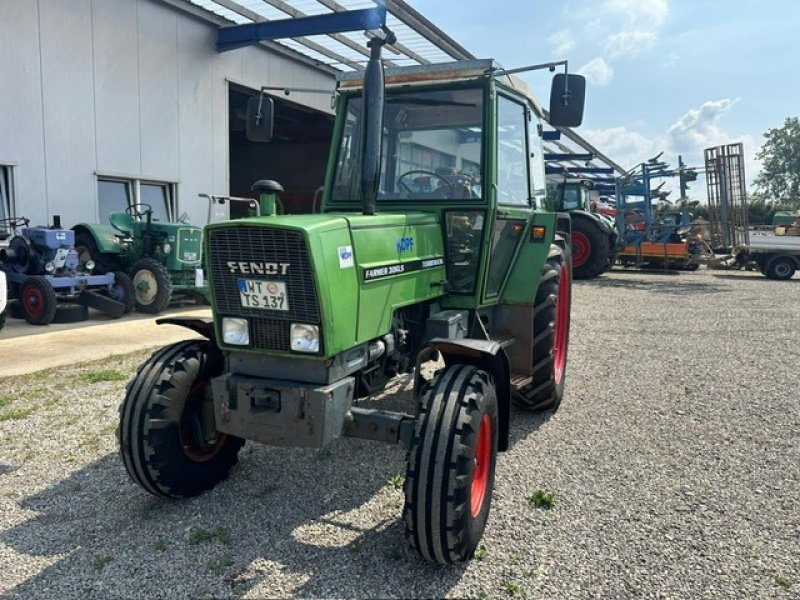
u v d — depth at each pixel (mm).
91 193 10102
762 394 5469
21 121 9102
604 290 13562
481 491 2963
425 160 3883
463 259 3801
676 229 18594
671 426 4617
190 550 2881
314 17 11062
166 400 3154
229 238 2852
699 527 3141
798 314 10133
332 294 2754
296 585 2623
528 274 4285
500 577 2705
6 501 3357
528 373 4324
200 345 3434
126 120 10539
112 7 10164
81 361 6312
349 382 2900
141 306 9430
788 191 62156
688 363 6637
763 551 2924
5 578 2660
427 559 2701
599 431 4504
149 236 9719
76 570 2723
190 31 11516
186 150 11672
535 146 4707
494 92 3783
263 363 2947
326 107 15422
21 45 9023
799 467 3879
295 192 18875
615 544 2973
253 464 3855
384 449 4102
